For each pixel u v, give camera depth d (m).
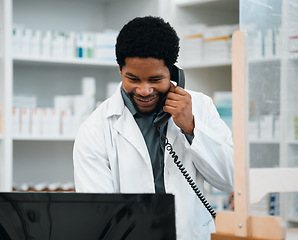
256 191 1.28
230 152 1.69
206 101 1.84
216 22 3.89
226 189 1.78
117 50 1.51
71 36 3.63
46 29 3.96
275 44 1.43
